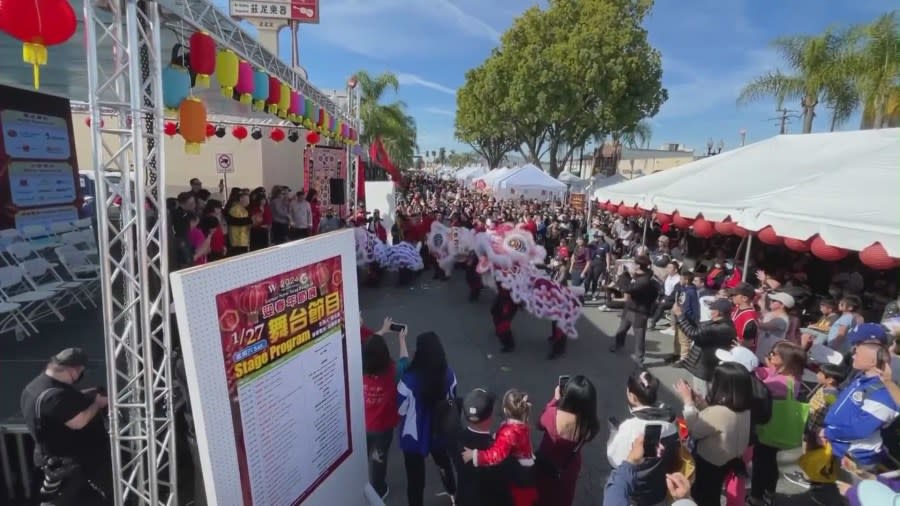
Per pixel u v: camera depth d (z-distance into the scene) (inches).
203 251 280.8
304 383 100.1
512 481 111.6
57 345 221.9
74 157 341.7
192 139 139.3
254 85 200.7
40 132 312.5
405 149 1251.2
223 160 605.9
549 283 277.6
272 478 91.8
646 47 1007.0
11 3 92.0
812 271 433.4
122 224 117.5
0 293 231.9
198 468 122.2
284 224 446.9
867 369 145.2
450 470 153.9
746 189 332.5
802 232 243.8
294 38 445.4
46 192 317.7
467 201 1035.3
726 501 133.0
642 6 997.8
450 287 455.2
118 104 113.2
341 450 113.0
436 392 143.3
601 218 776.9
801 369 150.2
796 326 243.3
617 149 1414.9
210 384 78.0
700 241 574.2
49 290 254.2
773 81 641.6
